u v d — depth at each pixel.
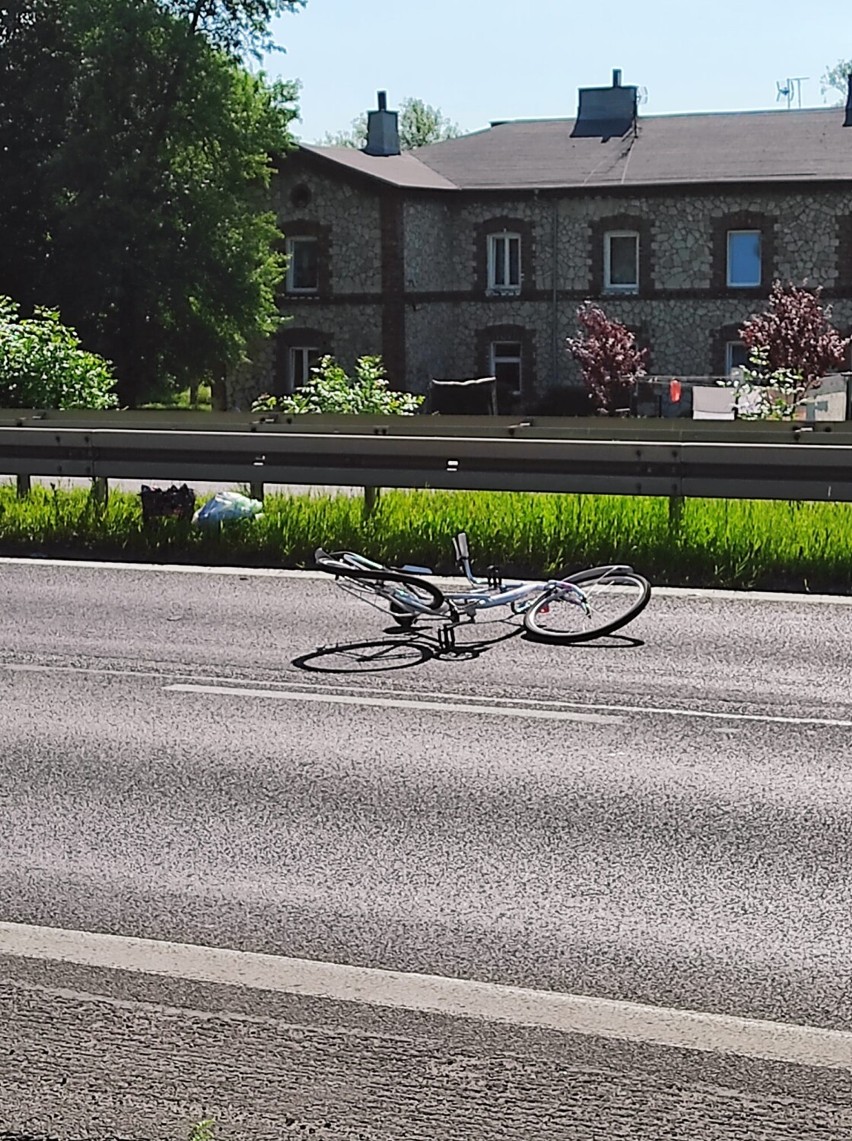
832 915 5.93
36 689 9.66
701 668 10.10
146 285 47.28
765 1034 4.92
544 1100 4.48
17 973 5.41
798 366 40.72
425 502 15.72
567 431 20.98
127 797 7.44
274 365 51.06
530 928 5.83
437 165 51.66
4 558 14.94
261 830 6.95
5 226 49.97
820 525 14.04
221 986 5.30
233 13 49.09
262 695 9.46
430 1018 5.04
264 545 14.59
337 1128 4.34
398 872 6.42
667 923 5.86
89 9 47.03
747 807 7.23
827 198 46.62
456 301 50.06
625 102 51.75
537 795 7.43
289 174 49.97
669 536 13.63
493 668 10.17
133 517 15.39
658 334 48.25
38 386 27.25
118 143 47.94
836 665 10.15
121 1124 4.36
